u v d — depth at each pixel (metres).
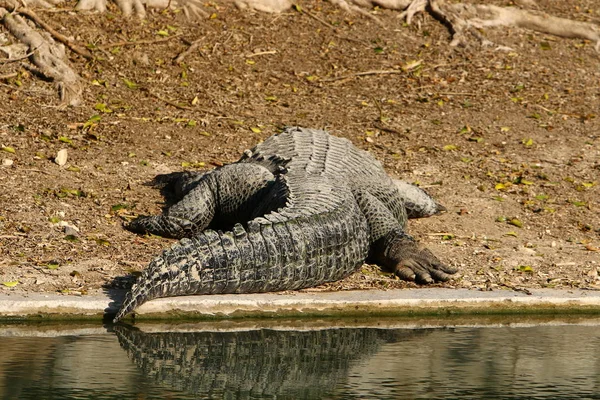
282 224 26.14
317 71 48.81
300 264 26.11
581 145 42.50
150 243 29.95
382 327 24.45
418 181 37.69
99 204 32.78
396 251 29.33
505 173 39.03
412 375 19.86
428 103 46.25
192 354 21.22
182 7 51.53
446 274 28.36
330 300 25.36
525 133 43.59
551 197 37.03
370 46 51.97
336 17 54.59
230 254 24.84
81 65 44.84
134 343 21.92
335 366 20.53
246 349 21.78
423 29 54.91
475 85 49.00
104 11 49.59
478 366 20.64
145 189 34.81
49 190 33.09
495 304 26.16
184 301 24.20
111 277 26.33
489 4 58.72
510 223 34.41
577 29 56.53
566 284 28.42
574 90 49.59
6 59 43.44
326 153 33.56
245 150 38.53
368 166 33.81
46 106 40.91
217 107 43.53
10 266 26.45
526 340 23.17
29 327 23.11
